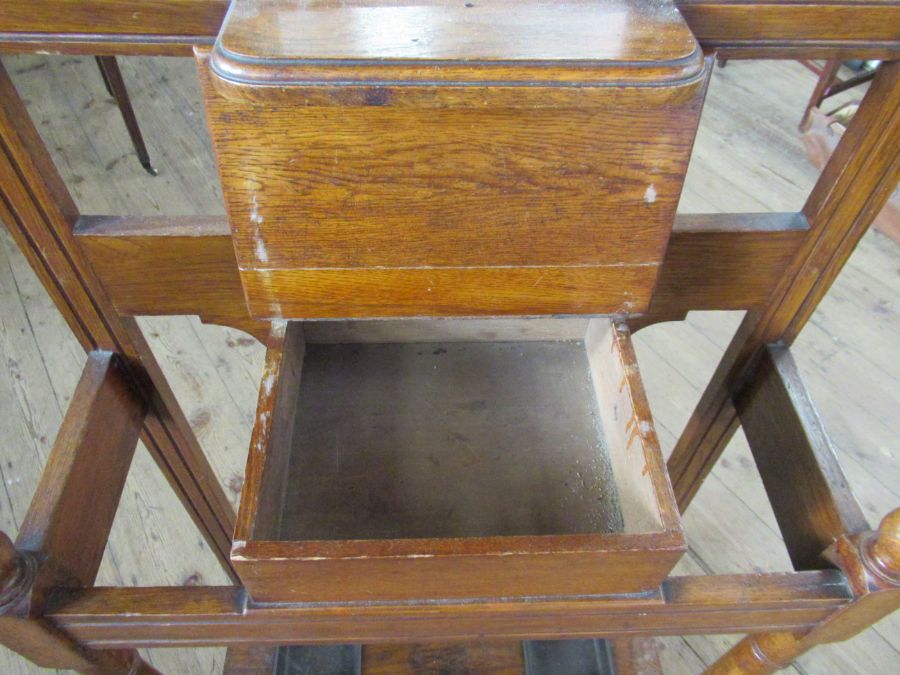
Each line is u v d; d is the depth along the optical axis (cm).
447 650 112
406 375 94
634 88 48
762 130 236
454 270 64
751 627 72
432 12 52
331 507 81
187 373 170
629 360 72
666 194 58
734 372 92
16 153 63
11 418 158
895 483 151
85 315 78
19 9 53
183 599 65
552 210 59
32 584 62
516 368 95
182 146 227
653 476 63
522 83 47
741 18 56
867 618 69
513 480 84
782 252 76
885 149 65
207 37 55
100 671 77
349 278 64
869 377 170
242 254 62
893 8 55
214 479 112
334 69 46
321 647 112
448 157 54
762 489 151
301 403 90
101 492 78
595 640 112
